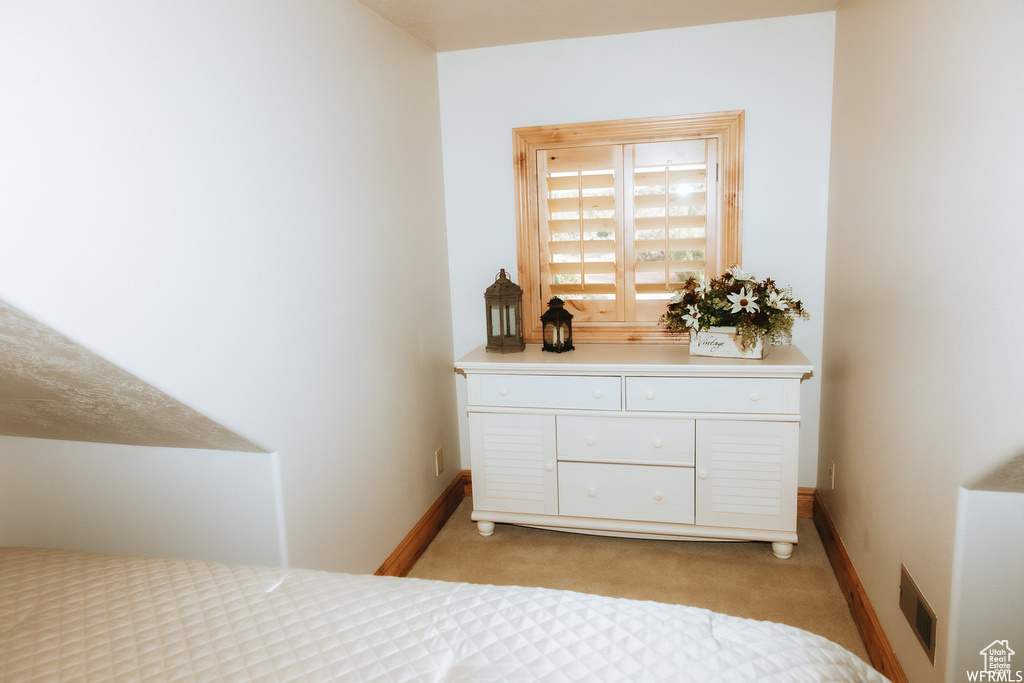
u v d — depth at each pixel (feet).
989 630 4.29
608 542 8.54
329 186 6.15
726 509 7.82
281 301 5.37
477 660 3.16
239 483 5.49
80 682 3.02
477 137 9.17
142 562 4.19
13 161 3.10
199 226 4.41
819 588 7.29
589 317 9.16
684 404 7.68
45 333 3.49
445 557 8.21
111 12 3.67
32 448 5.98
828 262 8.16
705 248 8.65
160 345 4.09
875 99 6.09
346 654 3.21
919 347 4.92
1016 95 3.42
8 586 3.87
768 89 8.19
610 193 8.80
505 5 7.12
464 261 9.52
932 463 4.67
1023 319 3.38
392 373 7.59
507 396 8.23
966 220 4.08
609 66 8.59
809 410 8.80
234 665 3.12
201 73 4.42
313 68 5.87
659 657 3.14
